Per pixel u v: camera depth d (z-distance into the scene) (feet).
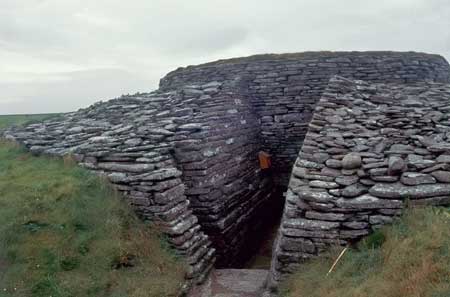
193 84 46.98
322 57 46.29
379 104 32.99
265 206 42.19
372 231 18.92
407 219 17.97
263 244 37.04
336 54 47.57
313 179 22.09
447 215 17.15
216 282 22.91
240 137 38.06
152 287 19.15
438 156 21.86
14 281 17.46
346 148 24.81
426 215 17.38
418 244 15.53
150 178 22.15
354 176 21.50
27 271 17.99
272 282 20.38
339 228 19.44
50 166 27.25
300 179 22.84
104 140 28.86
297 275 18.98
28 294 17.12
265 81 46.78
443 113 29.17
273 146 46.26
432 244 15.08
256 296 21.02
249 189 37.17
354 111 30.78
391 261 15.46
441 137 24.49
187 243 22.25
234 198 32.55
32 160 30.12
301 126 45.32
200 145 27.96
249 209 36.11
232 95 39.01
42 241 19.52
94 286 18.42
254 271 24.47
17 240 19.27
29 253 18.81
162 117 33.50
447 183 19.51
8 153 33.24
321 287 16.88
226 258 28.45
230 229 29.84
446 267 13.69
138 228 21.67
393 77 45.32
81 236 20.30
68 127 38.65
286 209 21.50
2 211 20.83
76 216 21.18
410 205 18.67
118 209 22.03
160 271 20.24
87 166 25.94
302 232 19.81
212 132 30.94
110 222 21.12
